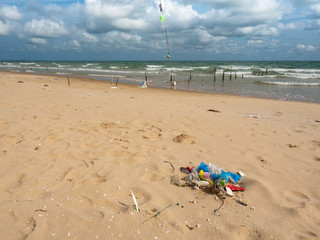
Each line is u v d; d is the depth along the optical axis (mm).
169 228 2451
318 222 2666
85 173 3547
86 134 5320
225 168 3951
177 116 7598
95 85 18547
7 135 4969
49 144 4645
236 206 2922
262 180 3531
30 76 23969
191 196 3104
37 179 3303
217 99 12859
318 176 3752
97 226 2428
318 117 8461
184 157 4324
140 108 8617
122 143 4887
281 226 2574
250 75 31328
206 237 2352
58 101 9008
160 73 34562
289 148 4984
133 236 2312
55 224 2432
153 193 3098
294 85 21047
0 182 3195
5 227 2359
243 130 6297
